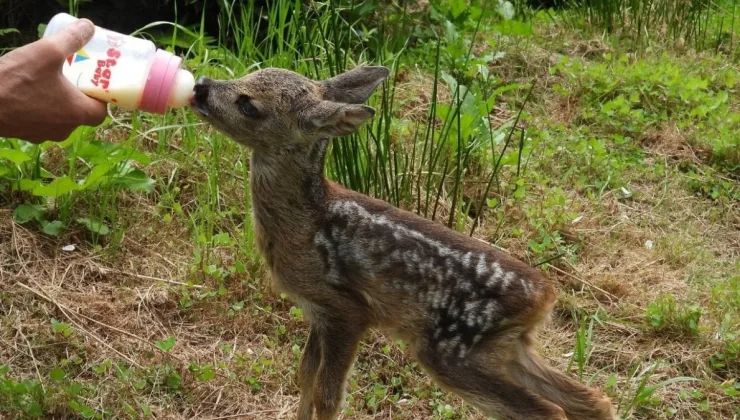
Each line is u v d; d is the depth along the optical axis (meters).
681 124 2.85
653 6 3.69
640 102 2.96
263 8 2.84
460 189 2.54
